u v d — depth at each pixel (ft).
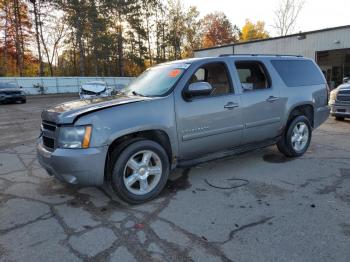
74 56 157.48
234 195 13.12
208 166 17.28
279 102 17.10
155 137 13.46
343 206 11.77
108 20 138.21
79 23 127.65
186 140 13.61
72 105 13.01
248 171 16.28
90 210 11.99
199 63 14.46
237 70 15.78
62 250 9.22
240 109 15.28
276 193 13.23
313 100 18.93
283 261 8.42
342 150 20.29
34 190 14.15
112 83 115.14
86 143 11.25
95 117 11.37
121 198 12.26
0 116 44.14
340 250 8.87
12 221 11.14
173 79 13.92
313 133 26.48
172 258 8.68
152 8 166.50
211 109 14.20
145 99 12.80
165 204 12.39
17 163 18.71
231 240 9.55
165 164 13.08
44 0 124.26
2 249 9.32
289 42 76.38
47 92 101.04
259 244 9.29
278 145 18.28
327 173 15.66
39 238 9.93
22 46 133.49
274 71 17.30
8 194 13.71
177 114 13.20
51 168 11.89
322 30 69.67
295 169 16.43
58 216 11.50
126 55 157.07
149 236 9.92
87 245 9.46
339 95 31.19
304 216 11.03
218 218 11.05
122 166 11.94
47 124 12.56
